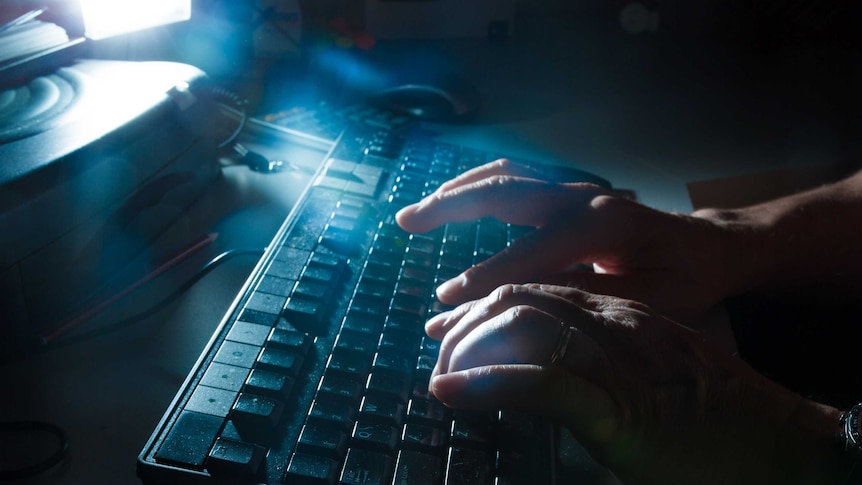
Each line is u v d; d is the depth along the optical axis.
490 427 0.45
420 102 1.00
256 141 0.89
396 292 0.57
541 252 0.63
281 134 0.90
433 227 0.65
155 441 0.42
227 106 0.93
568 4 1.59
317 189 0.71
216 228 0.70
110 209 0.58
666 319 0.54
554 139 0.97
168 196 0.68
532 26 1.49
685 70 1.29
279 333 0.50
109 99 0.64
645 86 1.20
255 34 1.12
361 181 0.73
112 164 0.58
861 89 1.24
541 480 0.43
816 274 0.75
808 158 0.96
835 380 0.64
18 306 0.50
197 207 0.73
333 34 1.29
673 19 1.48
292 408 0.45
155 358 0.53
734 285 0.70
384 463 0.42
